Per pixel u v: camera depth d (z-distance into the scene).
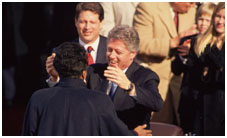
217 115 15.21
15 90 26.16
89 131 9.41
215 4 17.92
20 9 27.12
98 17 14.58
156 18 18.27
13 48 26.16
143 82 11.16
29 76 27.23
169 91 18.41
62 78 9.99
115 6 19.48
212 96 15.26
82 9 14.48
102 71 11.77
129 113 11.08
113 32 11.05
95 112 9.53
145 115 11.23
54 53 11.08
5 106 25.53
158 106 10.66
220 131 15.26
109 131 9.54
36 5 26.08
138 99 10.42
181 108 16.27
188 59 15.99
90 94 9.73
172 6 18.55
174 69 17.05
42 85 11.95
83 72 10.05
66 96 9.64
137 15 18.61
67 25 21.84
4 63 25.61
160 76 18.30
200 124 15.62
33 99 9.80
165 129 13.47
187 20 18.62
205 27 16.78
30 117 9.65
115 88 11.45
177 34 18.42
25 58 27.05
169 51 17.80
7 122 23.00
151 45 17.94
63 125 9.40
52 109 9.52
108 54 11.09
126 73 11.31
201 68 15.48
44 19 26.47
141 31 18.30
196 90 15.61
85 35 14.53
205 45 15.50
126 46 10.91
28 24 26.11
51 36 22.38
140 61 18.53
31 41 26.45
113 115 9.66
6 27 25.75
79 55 9.94
